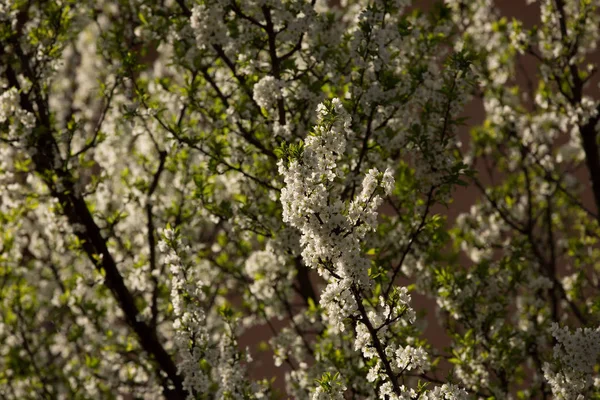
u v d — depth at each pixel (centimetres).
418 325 998
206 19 809
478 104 1373
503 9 1361
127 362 1049
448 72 785
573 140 1212
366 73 782
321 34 857
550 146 1214
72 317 1193
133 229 1146
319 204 511
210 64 931
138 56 945
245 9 868
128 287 1061
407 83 836
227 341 756
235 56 876
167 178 1143
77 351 1238
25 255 1373
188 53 903
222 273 1138
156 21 944
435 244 880
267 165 900
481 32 1172
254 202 905
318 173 514
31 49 955
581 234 1212
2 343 1169
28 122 845
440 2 923
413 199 886
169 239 694
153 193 1061
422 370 563
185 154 1030
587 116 1039
